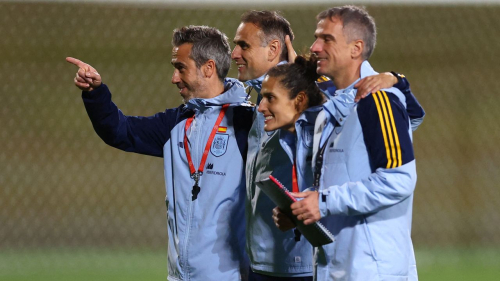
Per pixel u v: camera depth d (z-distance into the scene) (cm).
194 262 1170
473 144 3647
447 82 3975
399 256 909
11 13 3834
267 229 1105
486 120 3775
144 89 3922
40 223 2923
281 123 1026
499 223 2931
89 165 3581
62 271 2198
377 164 884
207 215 1166
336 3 3572
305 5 3556
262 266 1116
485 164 3503
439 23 4156
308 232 909
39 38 3881
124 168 3578
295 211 891
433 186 3331
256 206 1112
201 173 1177
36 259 2377
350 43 943
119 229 2880
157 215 3112
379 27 4234
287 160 1079
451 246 2612
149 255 2466
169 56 4094
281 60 1175
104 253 2489
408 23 4191
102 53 4022
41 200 3216
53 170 3506
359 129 898
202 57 1191
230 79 1248
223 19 4056
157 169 3600
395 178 866
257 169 1113
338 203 878
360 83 902
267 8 3438
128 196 3322
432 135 3741
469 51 4034
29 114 3759
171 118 1255
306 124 1024
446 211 3080
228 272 1171
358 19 945
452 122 3781
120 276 2119
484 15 4075
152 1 3394
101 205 3203
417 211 3097
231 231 1177
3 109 3738
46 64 3866
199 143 1189
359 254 897
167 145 1241
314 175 959
